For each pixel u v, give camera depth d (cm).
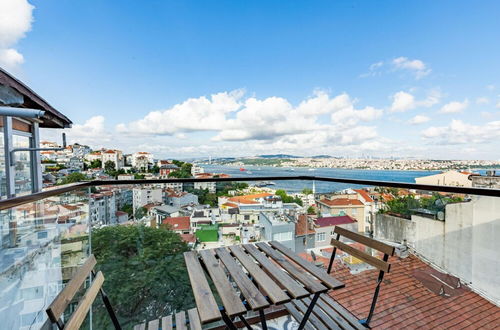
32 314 206
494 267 154
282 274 140
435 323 166
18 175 405
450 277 169
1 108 135
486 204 158
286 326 189
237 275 137
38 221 220
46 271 225
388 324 168
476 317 157
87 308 112
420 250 183
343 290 184
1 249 183
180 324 157
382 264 154
